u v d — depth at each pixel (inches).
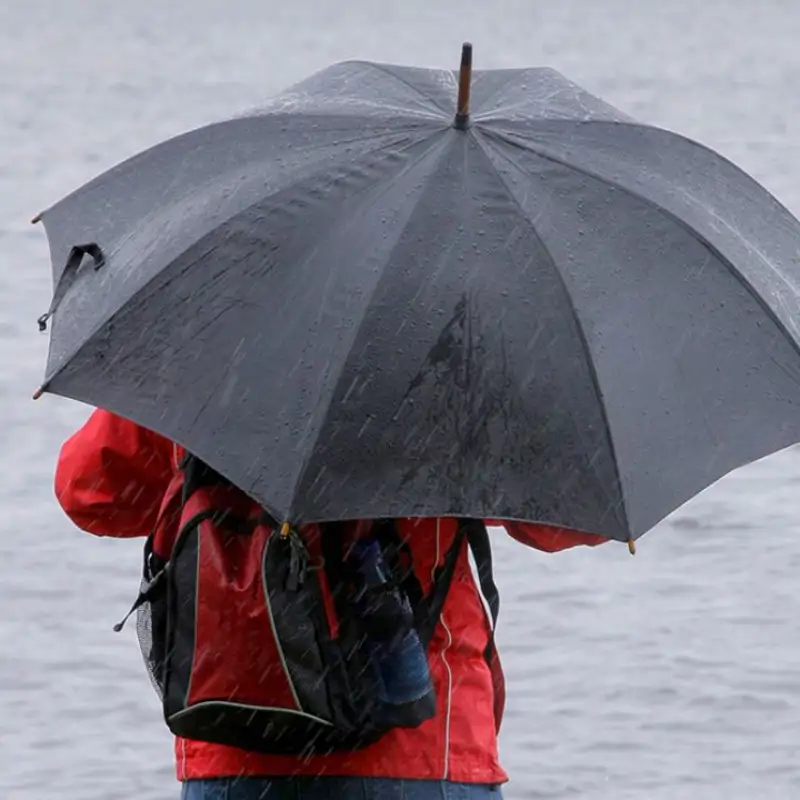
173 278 522.6
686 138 573.9
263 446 493.0
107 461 586.2
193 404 504.1
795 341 528.4
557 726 1108.5
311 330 503.2
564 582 1327.5
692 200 548.1
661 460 500.4
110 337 521.0
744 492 1537.9
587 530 490.3
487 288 505.0
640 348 510.3
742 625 1253.1
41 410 1761.8
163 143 576.1
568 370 500.1
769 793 1035.3
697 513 1481.3
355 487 486.9
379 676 536.1
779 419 515.2
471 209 518.9
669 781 1047.0
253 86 6225.4
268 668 523.5
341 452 487.8
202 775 558.6
